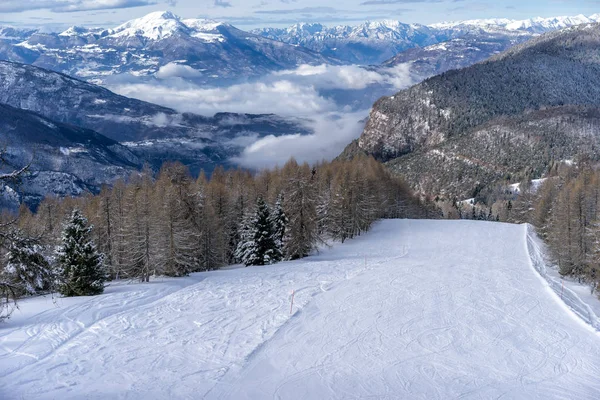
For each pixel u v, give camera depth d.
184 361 23.19
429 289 39.59
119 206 56.25
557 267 59.47
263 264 54.72
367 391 21.20
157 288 38.00
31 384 20.00
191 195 55.78
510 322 31.34
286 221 58.72
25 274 16.72
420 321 31.08
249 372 22.47
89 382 20.47
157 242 45.28
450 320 31.45
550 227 69.00
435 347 26.67
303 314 31.69
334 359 24.53
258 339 26.58
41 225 56.03
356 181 75.88
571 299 38.97
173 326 28.31
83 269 36.88
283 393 20.62
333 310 32.94
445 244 66.69
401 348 26.38
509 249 62.91
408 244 67.25
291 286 39.91
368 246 66.56
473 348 26.67
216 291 37.81
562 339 28.33
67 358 22.92
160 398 19.41
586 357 25.72
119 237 54.44
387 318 31.48
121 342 25.38
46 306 31.48
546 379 22.98
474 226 82.19
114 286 41.97
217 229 58.19
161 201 51.16
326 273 46.31
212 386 20.75
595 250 49.97
